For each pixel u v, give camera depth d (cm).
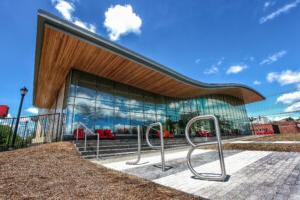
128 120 1263
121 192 292
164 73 1195
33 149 643
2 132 878
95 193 288
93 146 766
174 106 1722
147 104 1469
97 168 470
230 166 464
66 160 528
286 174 355
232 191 279
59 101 1245
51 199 265
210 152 766
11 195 278
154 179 369
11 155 552
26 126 918
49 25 708
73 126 947
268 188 283
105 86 1202
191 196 266
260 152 666
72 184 334
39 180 352
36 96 1582
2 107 999
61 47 839
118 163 579
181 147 1015
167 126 1562
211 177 346
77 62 985
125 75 1191
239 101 2562
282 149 680
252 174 372
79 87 1046
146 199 260
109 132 1065
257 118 2731
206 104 2030
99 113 1098
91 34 808
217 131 356
